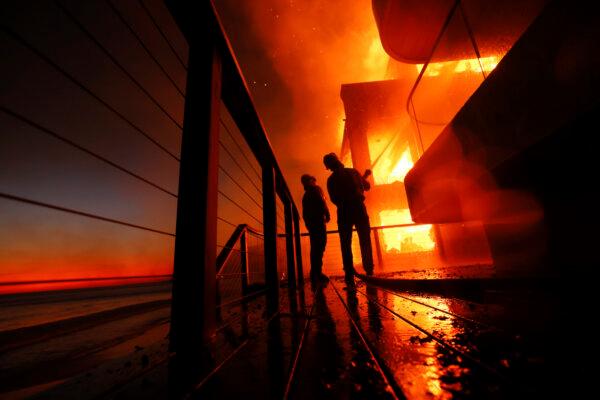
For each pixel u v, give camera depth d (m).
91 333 3.81
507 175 1.46
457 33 2.48
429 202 2.31
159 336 2.24
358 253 8.21
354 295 1.80
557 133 1.02
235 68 1.15
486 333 0.71
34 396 0.52
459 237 4.18
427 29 4.03
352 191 3.12
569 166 1.18
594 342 0.57
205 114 0.91
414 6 3.68
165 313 4.85
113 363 0.71
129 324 4.26
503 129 1.31
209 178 0.87
